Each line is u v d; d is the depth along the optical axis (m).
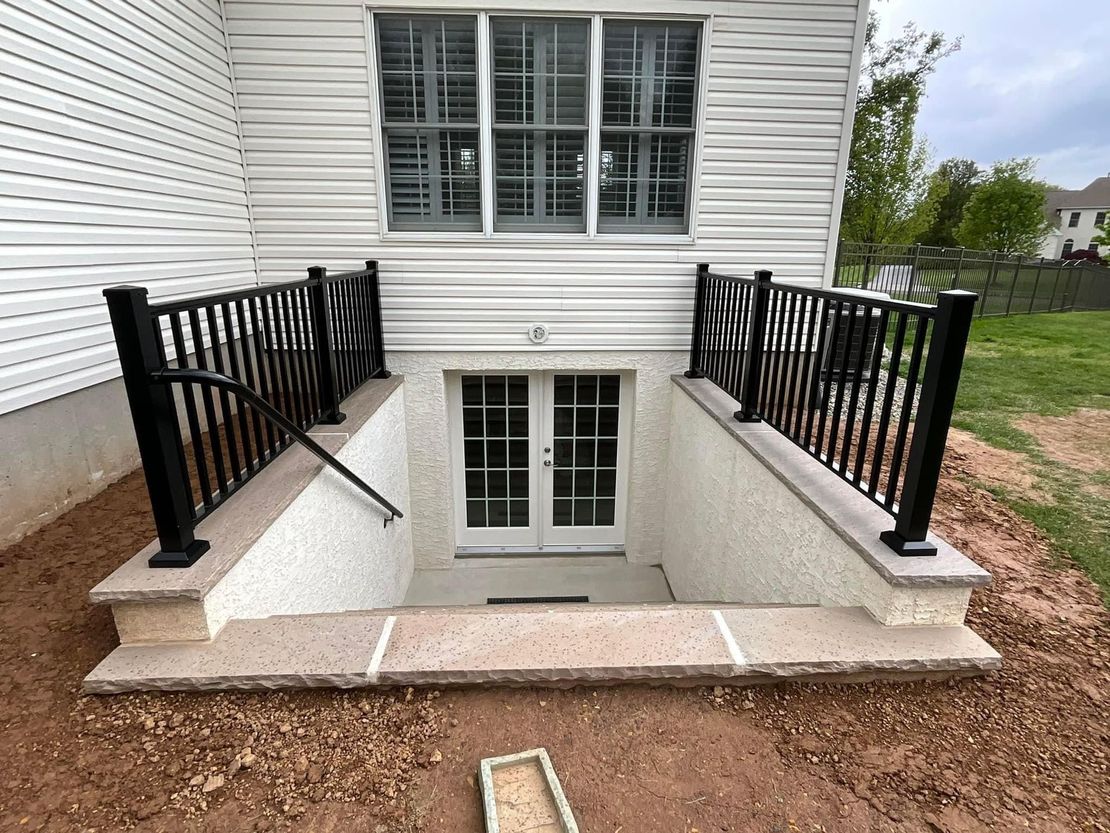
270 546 2.34
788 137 4.42
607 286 4.68
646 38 4.23
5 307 2.44
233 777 1.59
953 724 1.82
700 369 4.66
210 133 3.86
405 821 1.49
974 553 2.98
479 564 5.47
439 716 1.82
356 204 4.41
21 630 2.06
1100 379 7.57
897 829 1.49
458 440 5.32
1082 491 3.86
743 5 4.14
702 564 4.11
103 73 2.90
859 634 2.06
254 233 4.43
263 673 1.84
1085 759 1.69
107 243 2.98
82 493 2.94
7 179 2.41
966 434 5.24
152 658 1.89
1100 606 2.50
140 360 1.76
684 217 4.64
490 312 4.69
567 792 1.58
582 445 5.39
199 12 3.71
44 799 1.50
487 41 4.13
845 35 4.24
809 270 4.71
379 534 4.05
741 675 1.93
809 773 1.65
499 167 4.45
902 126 16.34
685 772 1.65
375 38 4.12
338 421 3.44
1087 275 15.72
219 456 2.23
